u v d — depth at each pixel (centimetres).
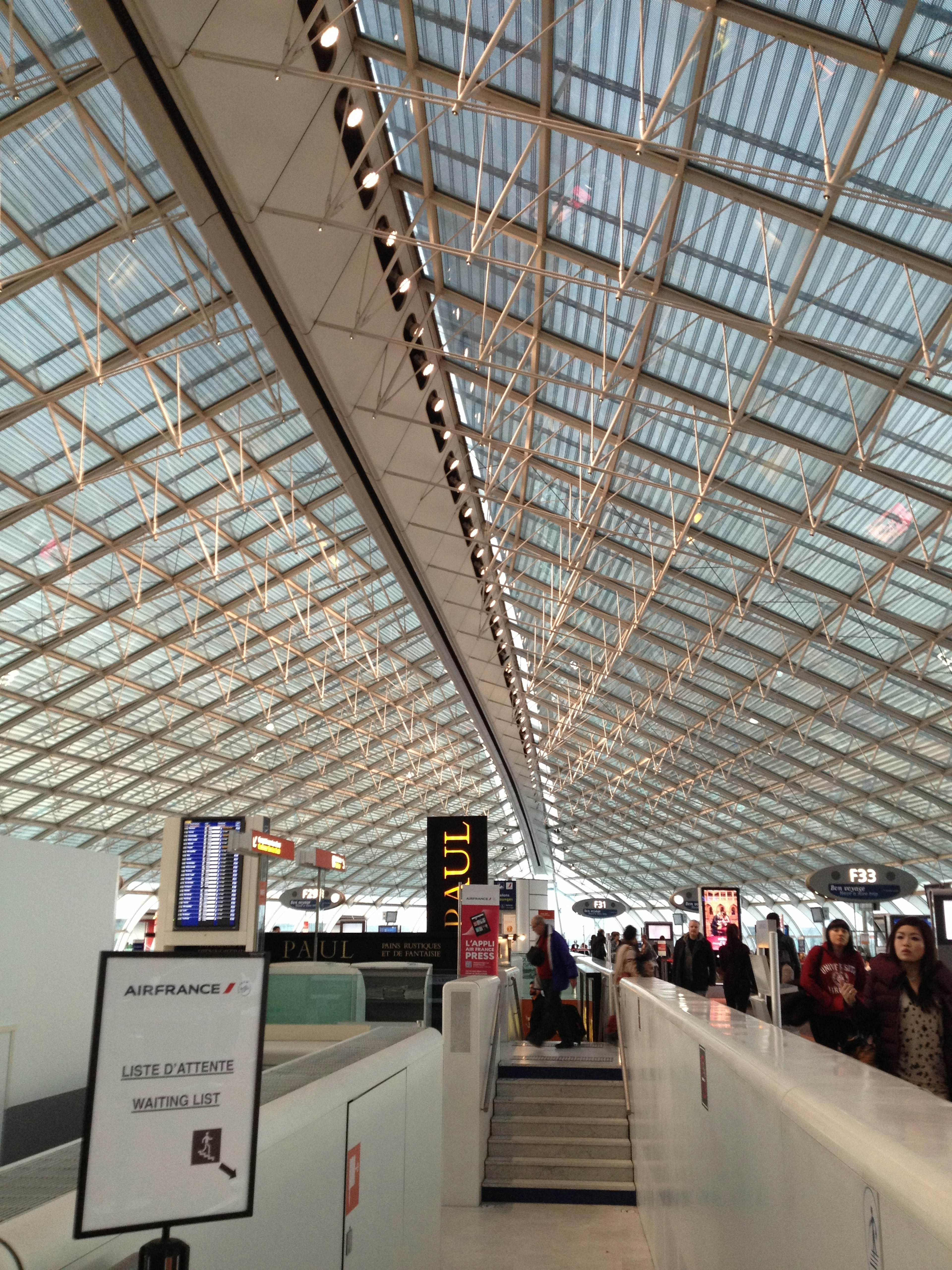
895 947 374
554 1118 786
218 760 3550
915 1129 149
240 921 1013
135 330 1538
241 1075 172
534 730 3906
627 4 959
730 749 3281
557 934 1087
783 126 1030
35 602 2186
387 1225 346
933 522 1603
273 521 2208
